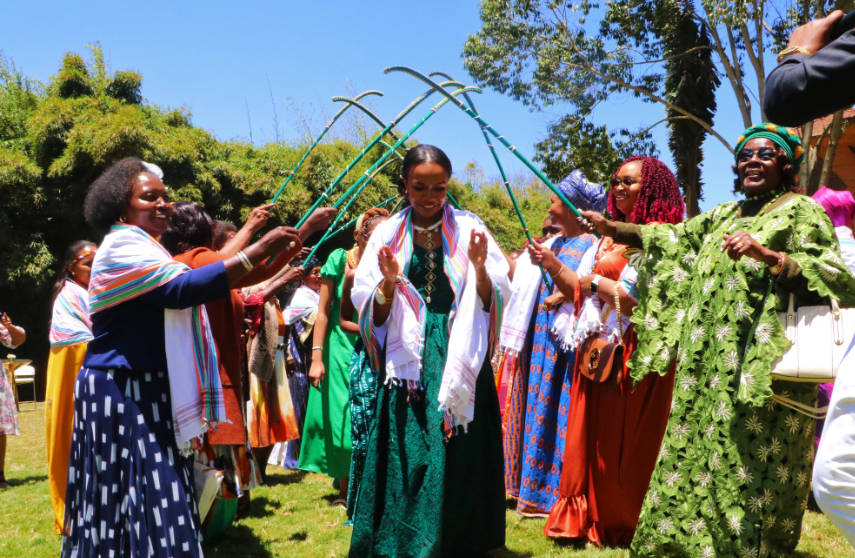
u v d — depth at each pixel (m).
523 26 17.80
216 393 3.24
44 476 7.12
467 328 3.65
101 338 3.12
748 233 3.05
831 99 2.26
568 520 4.08
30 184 17.67
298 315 6.94
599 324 4.05
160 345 3.12
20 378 14.84
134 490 3.01
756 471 2.93
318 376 5.42
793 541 3.07
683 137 17.16
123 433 3.03
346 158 20.67
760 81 15.09
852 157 14.42
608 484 4.00
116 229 3.20
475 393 3.78
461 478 3.68
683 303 3.40
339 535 4.57
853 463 2.34
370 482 3.66
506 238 25.58
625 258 4.13
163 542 2.97
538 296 4.90
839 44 2.24
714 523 3.00
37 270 17.53
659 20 16.95
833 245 2.88
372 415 3.79
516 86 18.17
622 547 3.98
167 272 3.05
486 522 3.75
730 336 3.00
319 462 5.52
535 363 4.73
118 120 17.45
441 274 3.89
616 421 3.98
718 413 3.01
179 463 3.12
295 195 18.69
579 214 3.66
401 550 3.54
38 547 4.46
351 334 5.50
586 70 17.55
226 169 19.03
